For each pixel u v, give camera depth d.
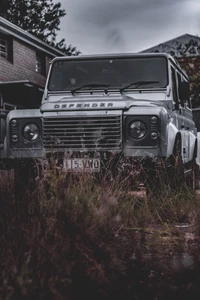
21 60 21.23
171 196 7.40
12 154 7.82
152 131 7.53
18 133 7.83
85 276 3.64
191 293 3.57
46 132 7.74
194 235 5.79
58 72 8.83
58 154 7.65
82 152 7.49
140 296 3.52
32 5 44.06
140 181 7.55
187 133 9.41
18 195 5.24
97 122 7.61
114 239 4.99
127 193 6.69
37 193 5.41
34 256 3.75
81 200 5.35
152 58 8.70
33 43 21.81
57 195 5.26
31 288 3.05
